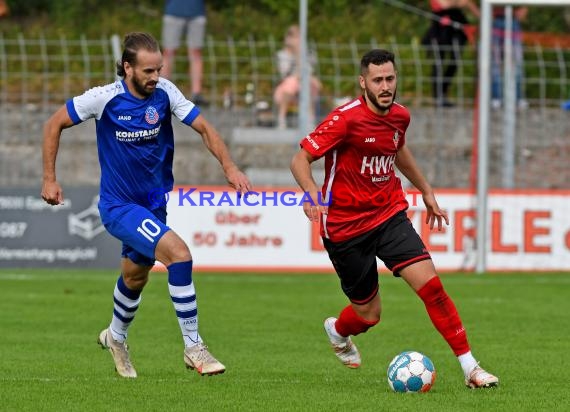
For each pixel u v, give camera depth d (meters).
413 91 56.12
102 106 20.44
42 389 20.38
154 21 65.88
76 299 36.12
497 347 26.81
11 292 37.78
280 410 18.36
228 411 18.30
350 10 66.25
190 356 20.33
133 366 23.75
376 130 20.70
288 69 50.38
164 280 42.03
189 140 53.53
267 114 53.31
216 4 66.38
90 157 52.72
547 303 35.88
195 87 51.78
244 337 28.52
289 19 64.88
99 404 18.88
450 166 51.19
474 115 46.75
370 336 28.89
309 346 27.03
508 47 45.41
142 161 20.80
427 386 20.20
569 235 44.88
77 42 52.56
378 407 18.61
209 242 44.34
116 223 20.58
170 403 18.98
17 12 65.50
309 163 20.77
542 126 54.06
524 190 44.81
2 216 44.47
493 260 44.88
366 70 20.39
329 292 38.88
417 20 65.12
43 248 44.56
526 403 19.11
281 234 44.47
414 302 36.34
